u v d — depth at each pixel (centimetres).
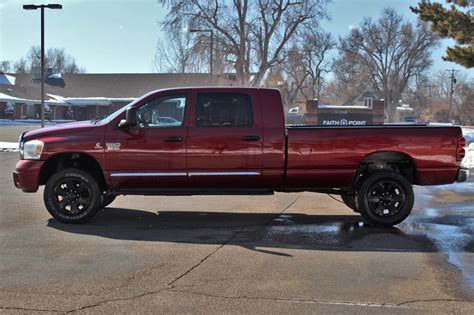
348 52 7775
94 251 644
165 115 797
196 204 1008
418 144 785
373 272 564
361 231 768
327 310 456
